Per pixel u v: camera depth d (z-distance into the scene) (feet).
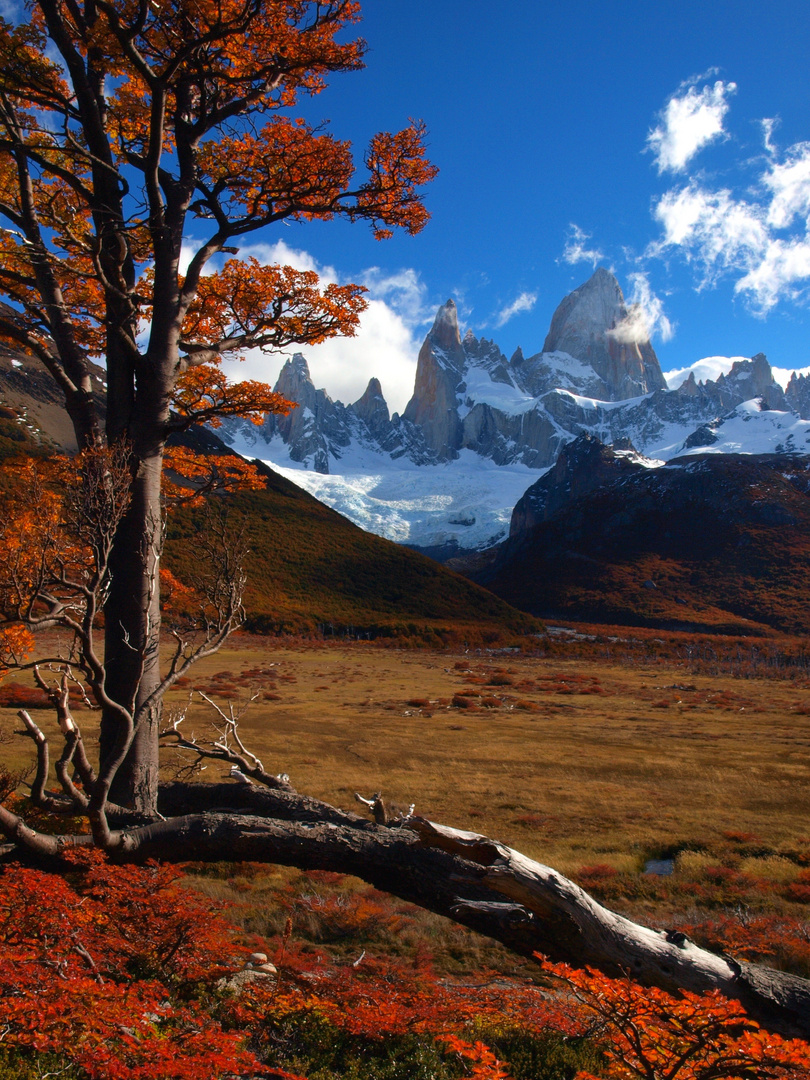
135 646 26.40
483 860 19.47
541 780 83.82
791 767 96.12
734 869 50.90
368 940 33.86
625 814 67.72
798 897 44.55
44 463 25.20
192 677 194.49
